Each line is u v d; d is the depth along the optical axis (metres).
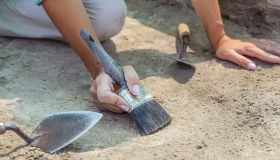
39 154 1.08
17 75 1.36
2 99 1.26
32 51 1.46
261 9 1.60
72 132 1.10
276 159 1.09
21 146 1.10
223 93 1.30
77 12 1.19
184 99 1.28
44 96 1.28
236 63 1.41
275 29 1.59
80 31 1.16
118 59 1.45
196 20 1.65
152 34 1.58
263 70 1.39
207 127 1.18
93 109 1.23
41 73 1.37
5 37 1.52
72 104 1.25
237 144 1.13
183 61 1.39
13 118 1.19
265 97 1.28
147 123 1.15
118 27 1.48
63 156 1.07
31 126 1.17
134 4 1.74
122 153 1.09
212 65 1.42
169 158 1.08
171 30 1.60
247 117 1.22
